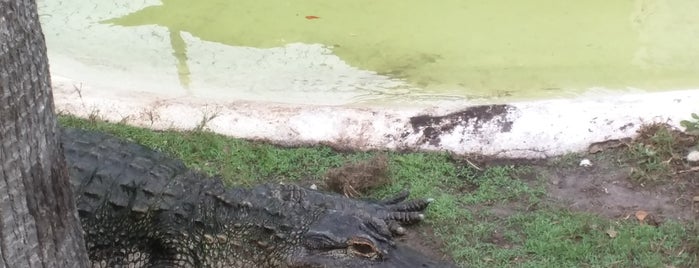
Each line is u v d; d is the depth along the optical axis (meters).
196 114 5.72
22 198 2.66
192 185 4.74
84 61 6.65
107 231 4.65
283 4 7.42
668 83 6.25
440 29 7.02
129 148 4.98
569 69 6.46
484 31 6.98
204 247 4.57
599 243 4.62
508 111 5.45
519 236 4.76
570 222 4.80
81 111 5.80
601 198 4.98
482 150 5.37
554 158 5.30
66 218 2.90
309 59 6.71
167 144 5.52
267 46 6.88
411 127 5.49
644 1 7.32
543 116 5.41
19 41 2.53
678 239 4.61
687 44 6.71
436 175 5.25
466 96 6.16
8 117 2.53
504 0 7.41
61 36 6.98
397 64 6.61
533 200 5.00
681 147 5.22
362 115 5.58
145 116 5.75
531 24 7.05
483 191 5.11
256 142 5.58
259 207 4.55
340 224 4.35
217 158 5.45
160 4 7.45
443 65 6.57
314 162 5.41
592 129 5.35
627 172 5.13
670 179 5.05
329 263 4.27
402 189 5.18
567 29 6.97
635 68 6.44
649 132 5.30
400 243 4.64
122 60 6.69
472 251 4.67
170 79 6.46
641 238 4.64
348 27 7.09
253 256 4.49
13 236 2.67
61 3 7.45
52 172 2.78
